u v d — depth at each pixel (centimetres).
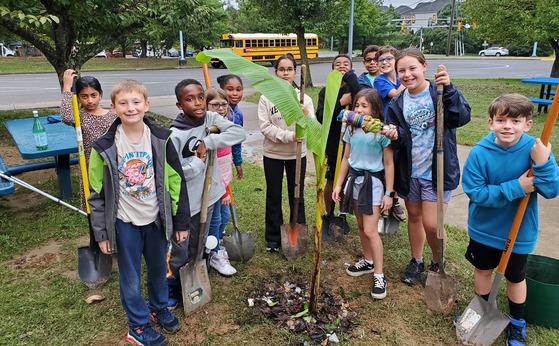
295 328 265
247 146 754
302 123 244
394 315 282
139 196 231
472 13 1482
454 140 289
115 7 646
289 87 250
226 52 255
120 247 236
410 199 303
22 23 480
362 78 383
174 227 246
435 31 5566
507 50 4778
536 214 241
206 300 290
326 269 343
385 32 4047
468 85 1537
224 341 257
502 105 227
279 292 304
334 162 380
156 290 258
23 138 473
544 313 262
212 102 318
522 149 231
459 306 290
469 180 245
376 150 296
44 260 348
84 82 352
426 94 284
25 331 262
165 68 2702
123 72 2398
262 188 530
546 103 935
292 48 3056
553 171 220
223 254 333
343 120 289
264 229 414
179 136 265
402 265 347
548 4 1195
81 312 281
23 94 1370
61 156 464
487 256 255
